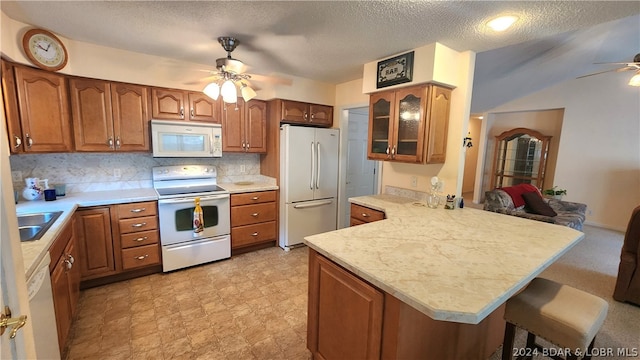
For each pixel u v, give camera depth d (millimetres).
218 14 1941
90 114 2670
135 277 2959
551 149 5938
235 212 3436
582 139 5281
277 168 3748
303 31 2182
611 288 2879
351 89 3854
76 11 1939
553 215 4113
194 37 2375
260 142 3766
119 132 2820
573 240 1759
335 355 1604
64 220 1997
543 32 2113
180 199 3008
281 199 3771
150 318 2305
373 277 1253
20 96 2238
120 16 2012
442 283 1199
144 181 3338
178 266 3096
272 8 1836
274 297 2645
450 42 2352
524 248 1607
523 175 6312
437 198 2602
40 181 2660
